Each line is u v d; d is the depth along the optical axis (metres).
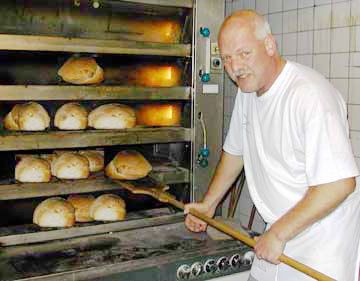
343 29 2.56
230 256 2.34
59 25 2.45
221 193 2.42
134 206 2.69
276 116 1.95
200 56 2.61
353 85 2.53
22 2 2.34
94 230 2.41
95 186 2.48
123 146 2.77
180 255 2.21
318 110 1.79
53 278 1.96
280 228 1.78
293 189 2.01
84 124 2.50
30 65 2.41
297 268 1.78
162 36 2.72
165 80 2.77
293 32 2.87
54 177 2.48
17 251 2.21
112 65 2.61
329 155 1.75
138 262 2.12
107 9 2.53
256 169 2.17
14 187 2.29
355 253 2.08
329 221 1.98
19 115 2.37
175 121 2.75
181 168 2.71
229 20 1.84
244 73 1.84
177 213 2.64
